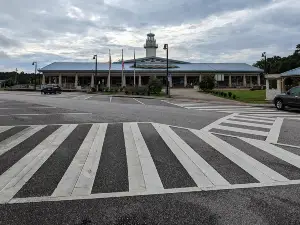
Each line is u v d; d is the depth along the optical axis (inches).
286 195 156.3
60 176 188.1
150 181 178.5
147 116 527.5
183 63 2834.6
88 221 127.4
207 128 394.6
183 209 138.9
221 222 126.0
